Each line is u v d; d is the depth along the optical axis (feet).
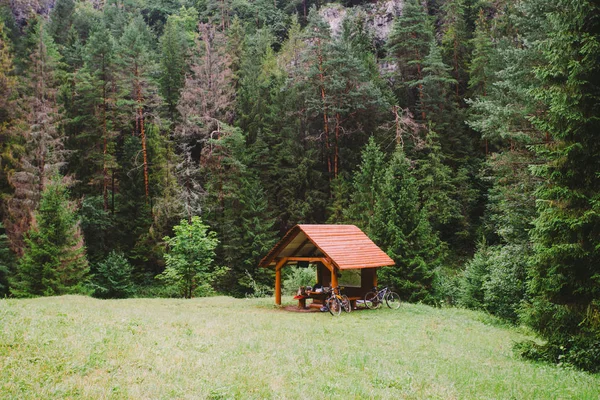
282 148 189.88
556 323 42.73
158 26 332.80
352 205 152.66
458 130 187.11
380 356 41.78
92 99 175.22
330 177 184.14
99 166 174.70
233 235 159.74
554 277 42.06
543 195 43.91
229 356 36.60
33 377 26.27
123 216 170.30
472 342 54.34
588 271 40.98
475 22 217.36
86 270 123.65
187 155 182.50
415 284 119.03
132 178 172.04
